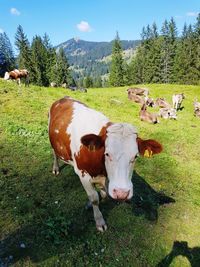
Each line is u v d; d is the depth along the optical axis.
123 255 1.65
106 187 1.60
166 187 2.45
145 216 1.98
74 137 1.62
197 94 10.83
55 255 1.60
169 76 20.95
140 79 22.55
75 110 1.79
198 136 4.30
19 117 3.66
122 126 1.34
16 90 5.18
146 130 4.27
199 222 2.04
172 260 1.70
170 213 2.07
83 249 1.64
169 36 22.31
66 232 1.71
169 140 3.79
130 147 1.29
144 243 1.76
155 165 2.82
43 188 2.18
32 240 1.68
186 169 2.89
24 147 2.79
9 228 1.76
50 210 1.92
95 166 1.49
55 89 7.02
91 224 1.82
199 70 19.77
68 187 2.20
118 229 1.81
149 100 7.23
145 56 22.80
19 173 2.36
